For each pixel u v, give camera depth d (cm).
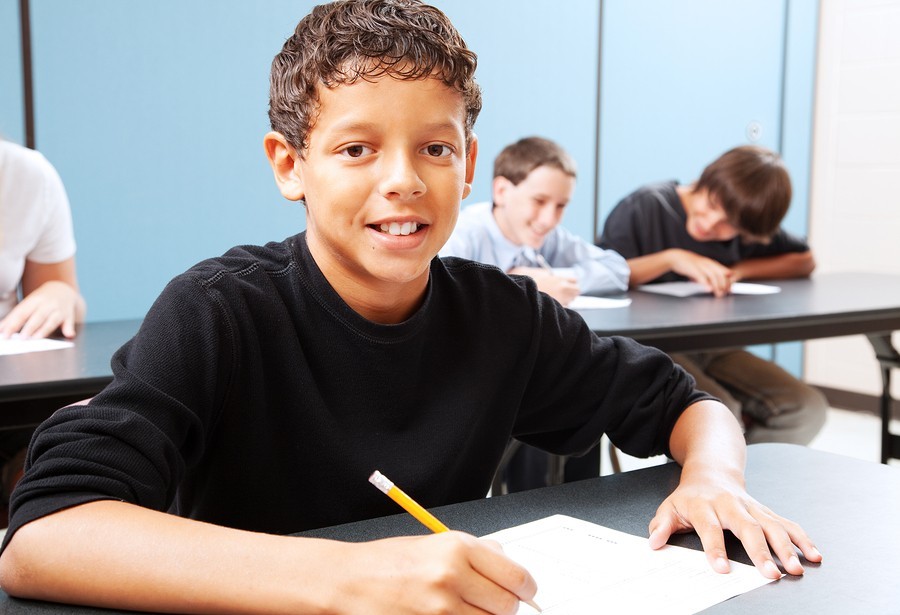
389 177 75
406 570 56
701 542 72
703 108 393
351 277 84
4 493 157
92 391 128
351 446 86
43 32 258
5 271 178
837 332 208
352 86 75
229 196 295
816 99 419
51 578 60
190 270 83
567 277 206
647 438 98
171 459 72
